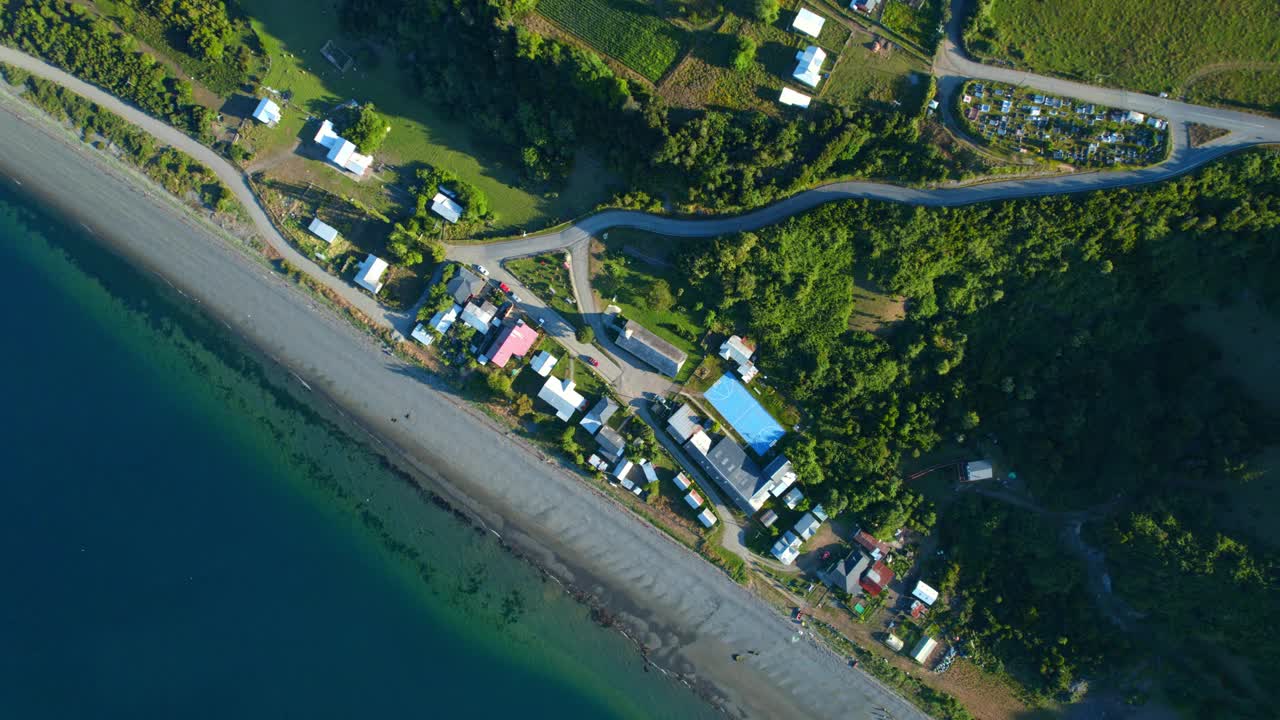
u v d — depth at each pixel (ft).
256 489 326.65
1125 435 285.84
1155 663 294.05
